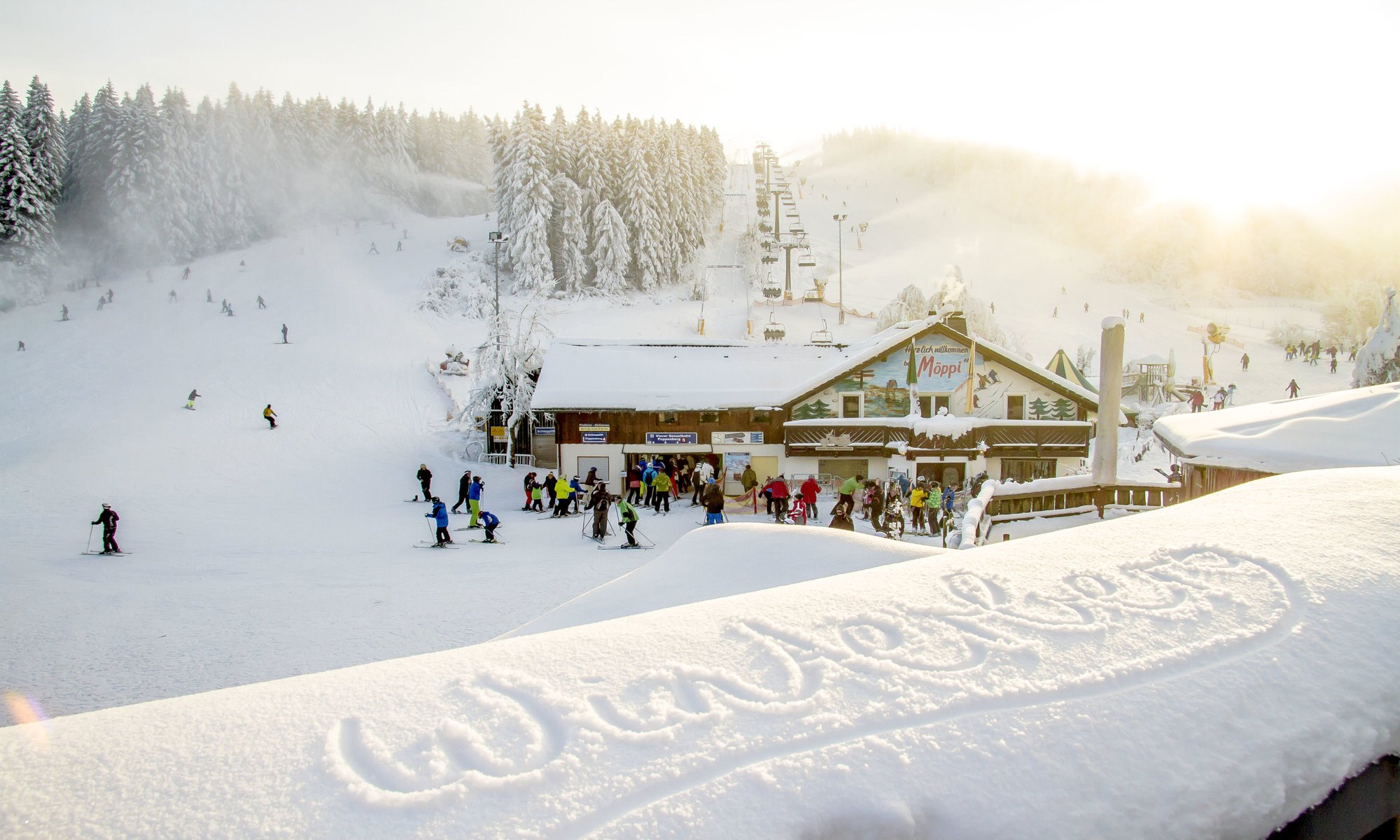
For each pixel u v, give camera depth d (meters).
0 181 74.12
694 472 27.38
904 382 29.44
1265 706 1.84
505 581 14.12
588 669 1.94
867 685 1.86
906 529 20.20
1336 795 1.80
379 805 1.42
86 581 14.49
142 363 49.66
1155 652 1.99
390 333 60.47
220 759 1.52
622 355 32.28
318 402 42.50
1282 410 10.52
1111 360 15.12
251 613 11.85
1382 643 2.02
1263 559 2.40
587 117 88.81
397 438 37.94
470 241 98.56
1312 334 76.81
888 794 1.54
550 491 24.70
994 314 88.06
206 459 32.12
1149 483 14.63
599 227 81.31
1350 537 2.49
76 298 73.19
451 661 2.00
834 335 70.69
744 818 1.45
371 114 132.12
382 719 1.70
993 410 29.53
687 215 95.06
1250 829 1.66
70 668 9.28
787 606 2.32
